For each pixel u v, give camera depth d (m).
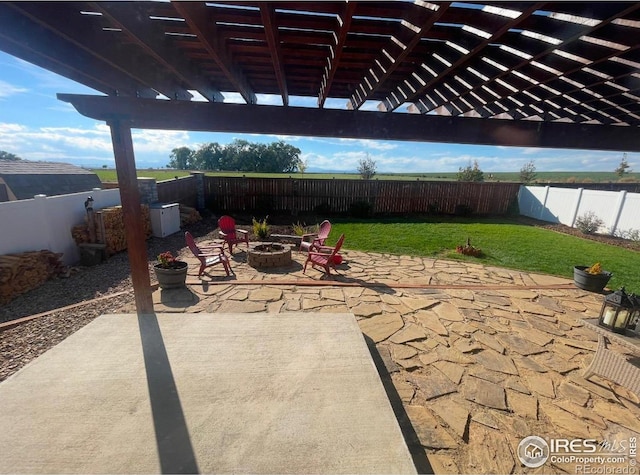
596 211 9.24
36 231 5.03
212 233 8.45
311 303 4.05
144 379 2.37
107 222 6.05
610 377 2.51
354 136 2.92
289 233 8.62
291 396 2.21
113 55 2.05
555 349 3.17
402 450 1.79
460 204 12.48
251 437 1.85
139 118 2.81
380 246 7.33
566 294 4.68
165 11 1.64
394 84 2.85
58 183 9.19
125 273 5.29
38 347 2.99
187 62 2.30
